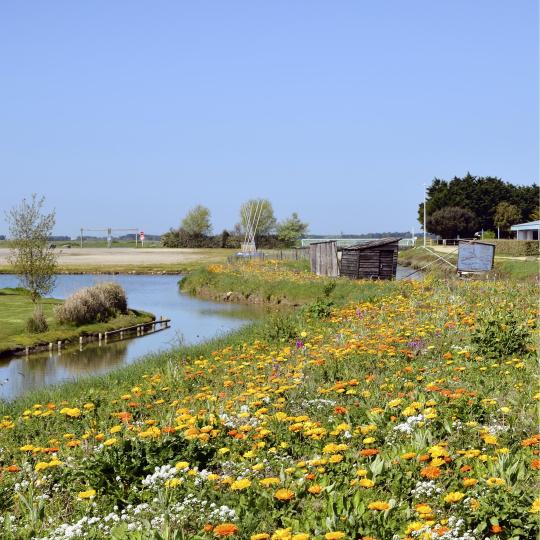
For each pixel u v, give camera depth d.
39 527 6.54
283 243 125.50
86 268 80.50
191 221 140.25
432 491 6.23
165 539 5.63
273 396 10.09
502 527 5.60
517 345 12.14
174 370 13.83
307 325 19.47
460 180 118.44
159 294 50.94
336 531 5.48
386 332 14.97
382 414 8.41
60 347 28.09
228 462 7.46
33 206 35.38
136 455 7.60
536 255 63.09
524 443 6.94
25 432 10.16
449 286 24.44
